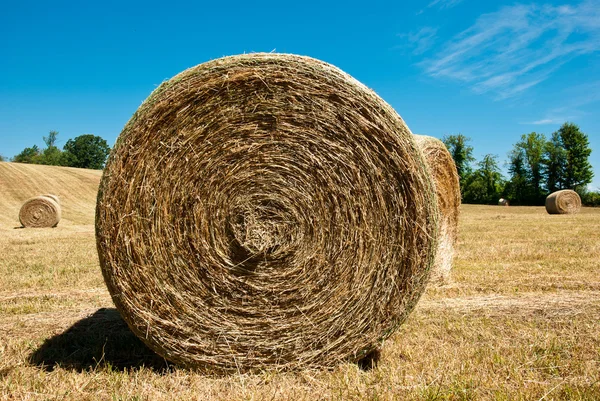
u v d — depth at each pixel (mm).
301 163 4137
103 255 4023
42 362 4270
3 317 5840
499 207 42938
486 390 3492
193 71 4023
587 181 70250
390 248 4152
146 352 4590
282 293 4148
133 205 4008
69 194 33125
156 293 4039
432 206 4156
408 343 4727
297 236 4164
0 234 16391
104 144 91438
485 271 8359
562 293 6676
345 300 4164
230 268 4113
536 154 72125
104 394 3615
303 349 4156
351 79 4117
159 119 4008
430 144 7898
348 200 4129
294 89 4070
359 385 3668
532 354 4266
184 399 3494
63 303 6508
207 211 4105
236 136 4102
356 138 4098
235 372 4109
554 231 15289
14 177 34938
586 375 3729
